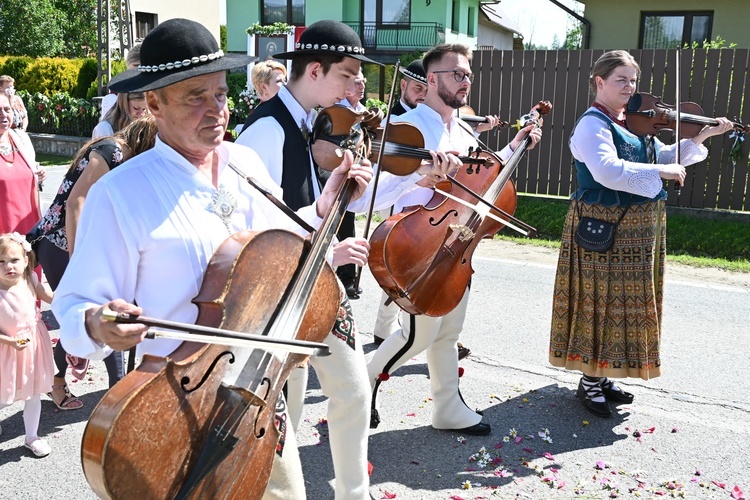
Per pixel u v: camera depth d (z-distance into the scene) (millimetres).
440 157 3031
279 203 2158
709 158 8516
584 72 8969
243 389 1682
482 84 9461
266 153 2818
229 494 1704
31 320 3359
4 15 22781
